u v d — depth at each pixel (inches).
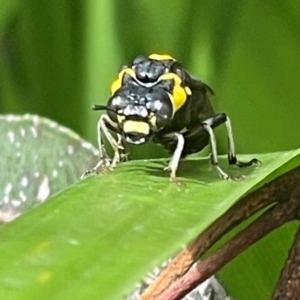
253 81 3.1
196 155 2.2
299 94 3.1
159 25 3.1
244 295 1.9
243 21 3.1
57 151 2.3
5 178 2.3
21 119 2.3
